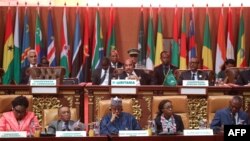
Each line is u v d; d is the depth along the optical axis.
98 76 7.98
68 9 10.84
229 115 6.30
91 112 6.98
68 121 5.83
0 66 10.58
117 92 6.96
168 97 6.65
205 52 10.53
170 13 10.88
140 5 10.97
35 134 4.96
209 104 6.79
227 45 10.50
